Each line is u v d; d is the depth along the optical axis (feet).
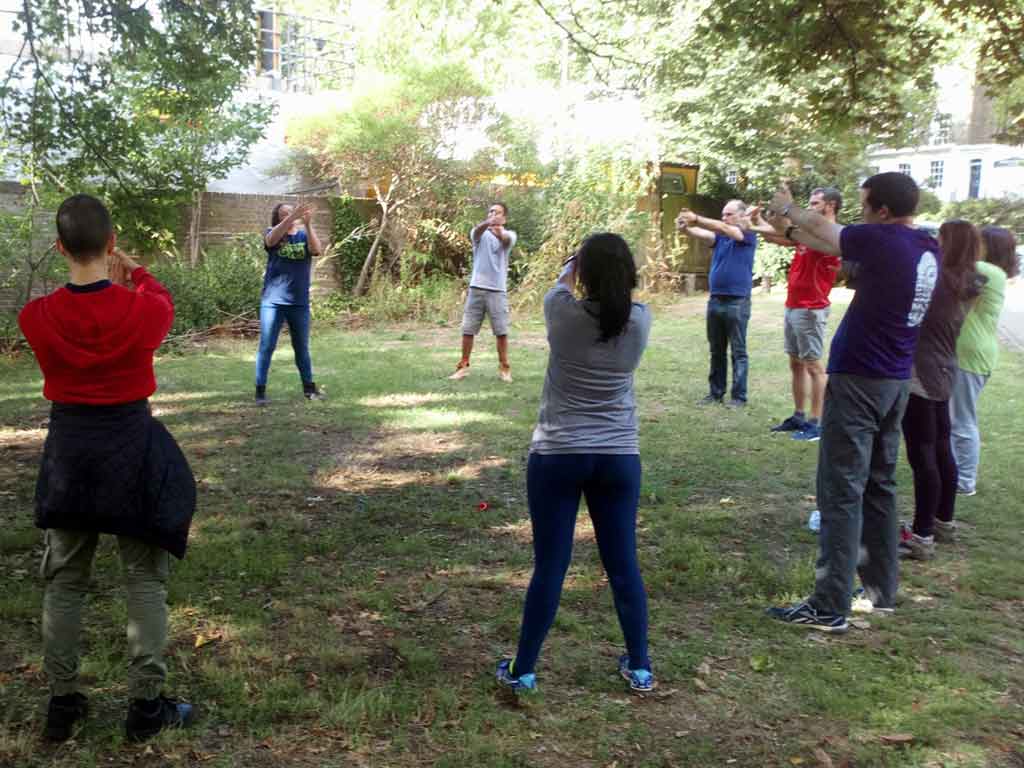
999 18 23.20
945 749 10.11
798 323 24.45
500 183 62.64
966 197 105.60
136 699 9.82
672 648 12.47
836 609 13.16
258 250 49.01
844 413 13.06
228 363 37.17
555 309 10.69
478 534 17.25
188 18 25.34
